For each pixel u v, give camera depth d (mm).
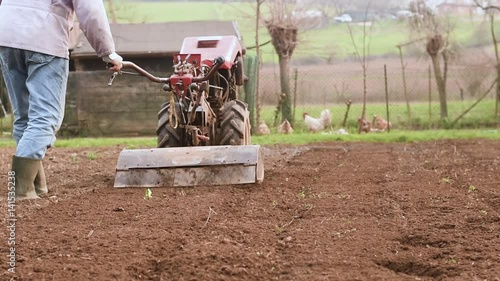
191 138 11398
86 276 6094
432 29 30953
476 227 7852
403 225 8000
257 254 6695
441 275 6191
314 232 7652
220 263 6414
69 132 28297
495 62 32938
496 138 20969
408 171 12633
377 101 33844
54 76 9625
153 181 10625
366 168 13172
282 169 13016
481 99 29703
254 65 27125
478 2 32062
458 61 33812
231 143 11930
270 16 31828
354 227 7922
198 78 10672
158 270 6387
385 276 6074
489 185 10875
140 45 29859
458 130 26516
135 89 28297
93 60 30391
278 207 9133
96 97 28297
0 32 9477
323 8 33438
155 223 8141
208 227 7957
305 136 21844
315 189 10539
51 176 12531
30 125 9562
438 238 7336
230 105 12281
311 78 33375
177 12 50625
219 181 10516
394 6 33438
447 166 13406
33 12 9523
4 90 31891
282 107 29391
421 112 31906
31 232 7766
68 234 7621
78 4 9469
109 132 28328
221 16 48562
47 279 6023
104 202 9547
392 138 20906
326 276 6047
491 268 6254
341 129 26875
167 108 12117
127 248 6996
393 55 41281
